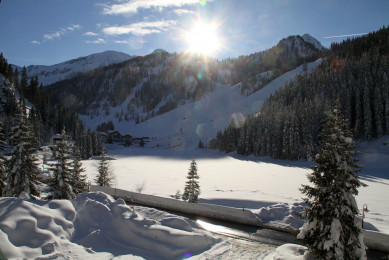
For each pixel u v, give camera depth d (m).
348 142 10.47
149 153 119.00
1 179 22.06
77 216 13.20
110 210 13.96
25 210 11.58
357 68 103.12
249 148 94.81
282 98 117.38
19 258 9.21
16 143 20.34
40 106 116.88
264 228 17.50
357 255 10.13
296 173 54.44
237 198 27.95
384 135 73.56
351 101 82.81
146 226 12.57
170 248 11.50
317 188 10.94
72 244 10.97
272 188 37.16
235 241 14.85
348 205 10.23
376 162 63.34
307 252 11.06
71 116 122.56
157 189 38.16
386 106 73.38
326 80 108.31
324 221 10.35
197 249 11.95
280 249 12.15
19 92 117.19
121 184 43.84
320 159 10.88
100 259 10.23
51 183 20.62
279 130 83.88
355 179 10.19
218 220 19.16
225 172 59.06
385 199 28.06
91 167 66.06
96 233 12.12
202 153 114.62
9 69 122.44
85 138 94.62
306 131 74.88
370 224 17.03
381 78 82.62
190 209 20.84
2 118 78.25
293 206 19.66
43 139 93.12
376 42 144.38
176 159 95.12
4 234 9.84
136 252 11.37
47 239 10.59
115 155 110.69
